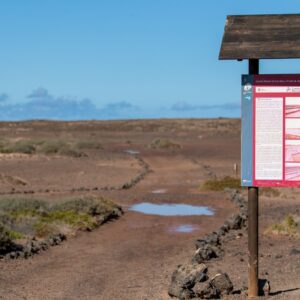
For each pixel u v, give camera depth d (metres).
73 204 20.14
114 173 38.81
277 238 16.31
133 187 31.50
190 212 22.47
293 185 9.07
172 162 48.44
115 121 149.50
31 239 16.20
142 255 14.73
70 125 135.50
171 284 10.37
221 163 47.22
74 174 37.84
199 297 9.91
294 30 9.00
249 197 9.47
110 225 19.56
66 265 13.57
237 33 9.16
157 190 30.06
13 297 10.71
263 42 8.96
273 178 9.14
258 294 9.76
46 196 26.88
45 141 62.75
